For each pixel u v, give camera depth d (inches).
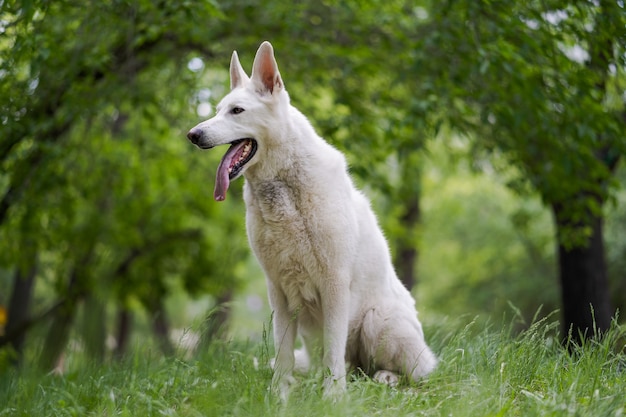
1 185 527.2
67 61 410.0
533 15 366.0
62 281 602.2
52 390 281.6
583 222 437.1
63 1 382.0
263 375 238.8
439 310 1040.2
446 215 1017.5
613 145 396.2
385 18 440.1
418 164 624.4
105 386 262.4
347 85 482.6
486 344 260.2
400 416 198.7
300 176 233.3
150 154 580.4
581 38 364.8
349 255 235.0
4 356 490.9
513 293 941.8
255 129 235.0
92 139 541.0
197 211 689.0
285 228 231.9
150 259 698.8
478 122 462.9
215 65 480.7
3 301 892.0
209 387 225.5
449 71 410.6
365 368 261.4
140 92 451.8
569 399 200.2
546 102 397.1
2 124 401.7
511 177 489.1
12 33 382.3
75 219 605.0
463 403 197.3
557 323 250.2
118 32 431.2
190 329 297.6
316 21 467.2
